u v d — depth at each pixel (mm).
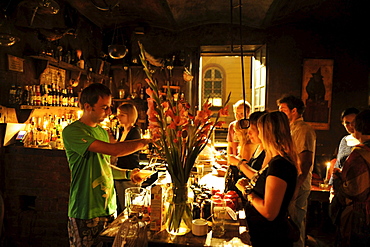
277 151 1595
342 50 4820
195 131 1583
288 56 4926
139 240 1383
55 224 3010
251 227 1724
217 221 1540
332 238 3674
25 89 3211
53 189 2992
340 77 4840
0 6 2867
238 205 1990
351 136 3035
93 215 1810
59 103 3699
